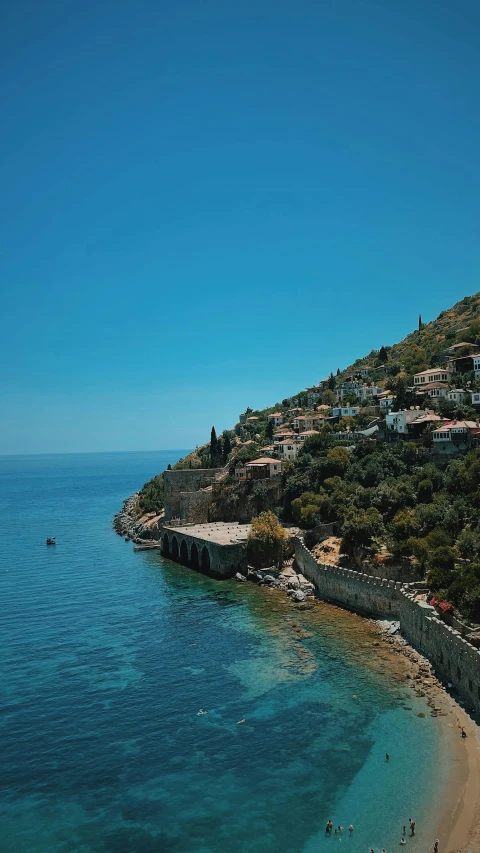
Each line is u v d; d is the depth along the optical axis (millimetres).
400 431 140500
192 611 93312
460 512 94000
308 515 117875
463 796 43906
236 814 44031
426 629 68562
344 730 54312
